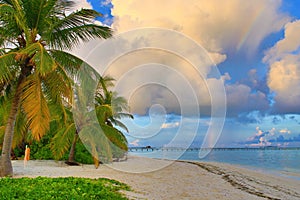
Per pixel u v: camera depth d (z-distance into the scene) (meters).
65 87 8.31
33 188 5.64
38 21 8.09
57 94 8.41
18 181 6.45
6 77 7.67
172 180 9.30
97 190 6.05
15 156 15.34
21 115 9.82
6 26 7.95
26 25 8.00
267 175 14.13
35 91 7.77
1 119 11.15
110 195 5.80
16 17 7.35
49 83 8.33
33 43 7.77
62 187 5.95
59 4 8.48
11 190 5.30
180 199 6.48
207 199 6.73
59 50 8.57
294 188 10.12
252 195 7.78
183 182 9.06
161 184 8.28
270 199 7.43
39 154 15.39
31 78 7.97
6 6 7.26
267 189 9.26
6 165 8.17
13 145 10.37
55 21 8.46
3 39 8.31
